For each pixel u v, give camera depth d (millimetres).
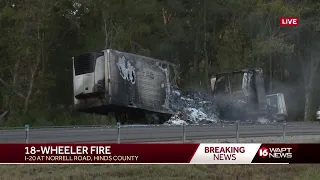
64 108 73812
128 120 47969
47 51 72500
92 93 43781
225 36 86500
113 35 73312
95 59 44031
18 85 64562
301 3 95625
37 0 64688
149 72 48156
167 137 33812
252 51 87000
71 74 74750
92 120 65750
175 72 54625
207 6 85312
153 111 48156
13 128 35219
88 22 73938
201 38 87500
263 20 92688
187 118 52281
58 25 72000
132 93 45781
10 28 63344
